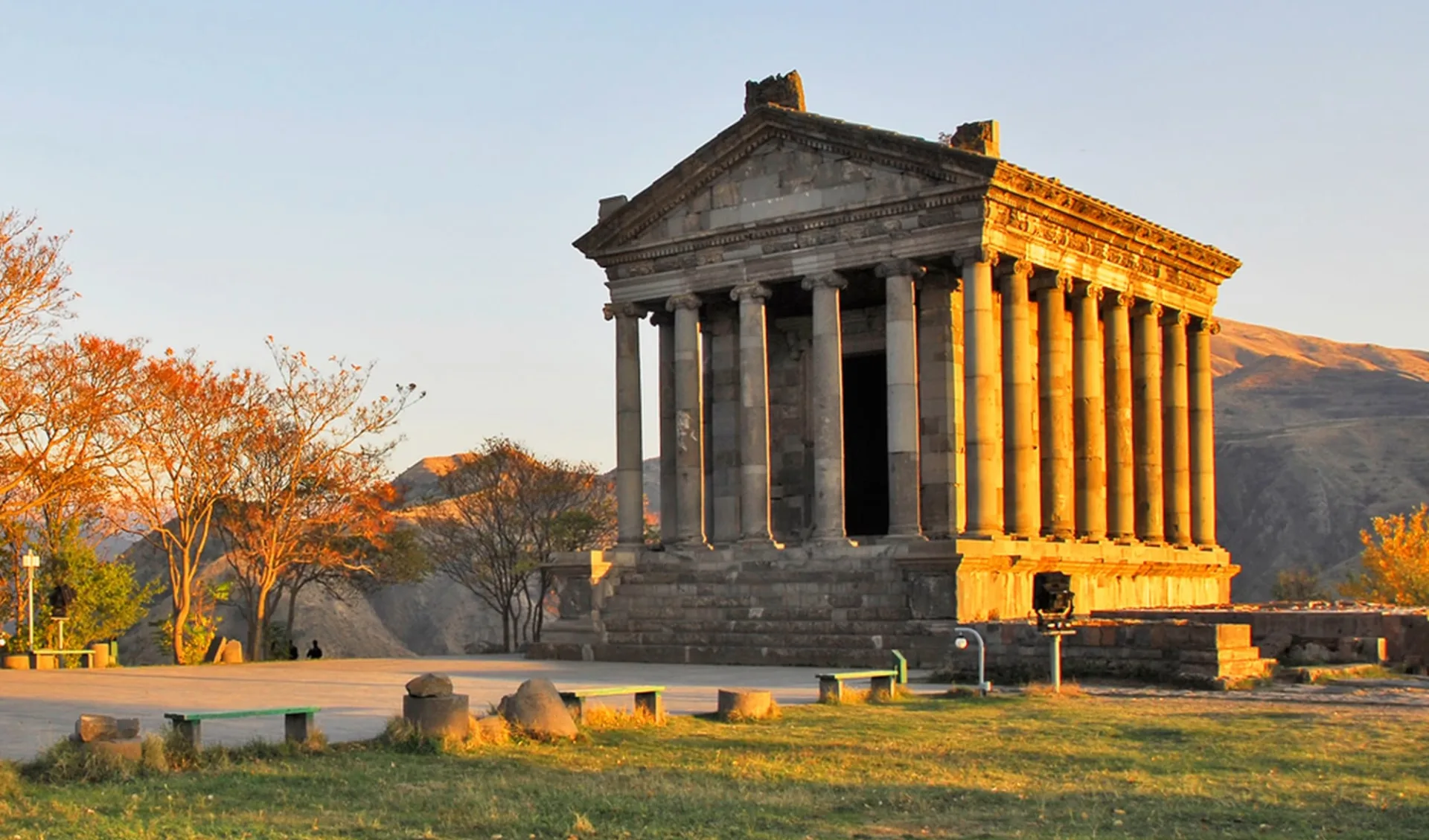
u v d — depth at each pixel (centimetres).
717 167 6619
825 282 6306
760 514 6400
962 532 6531
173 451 8194
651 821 2134
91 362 7531
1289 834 2027
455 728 2803
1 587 9006
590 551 6400
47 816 2130
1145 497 7206
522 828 2080
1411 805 2245
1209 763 2688
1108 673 4284
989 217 5972
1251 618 5012
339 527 9338
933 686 4247
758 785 2438
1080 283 6694
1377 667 4591
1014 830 2066
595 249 6938
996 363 6462
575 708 3120
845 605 5831
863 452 7362
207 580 13038
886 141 6122
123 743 2522
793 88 6525
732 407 7231
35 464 7150
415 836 2033
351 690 4381
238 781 2434
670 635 6134
